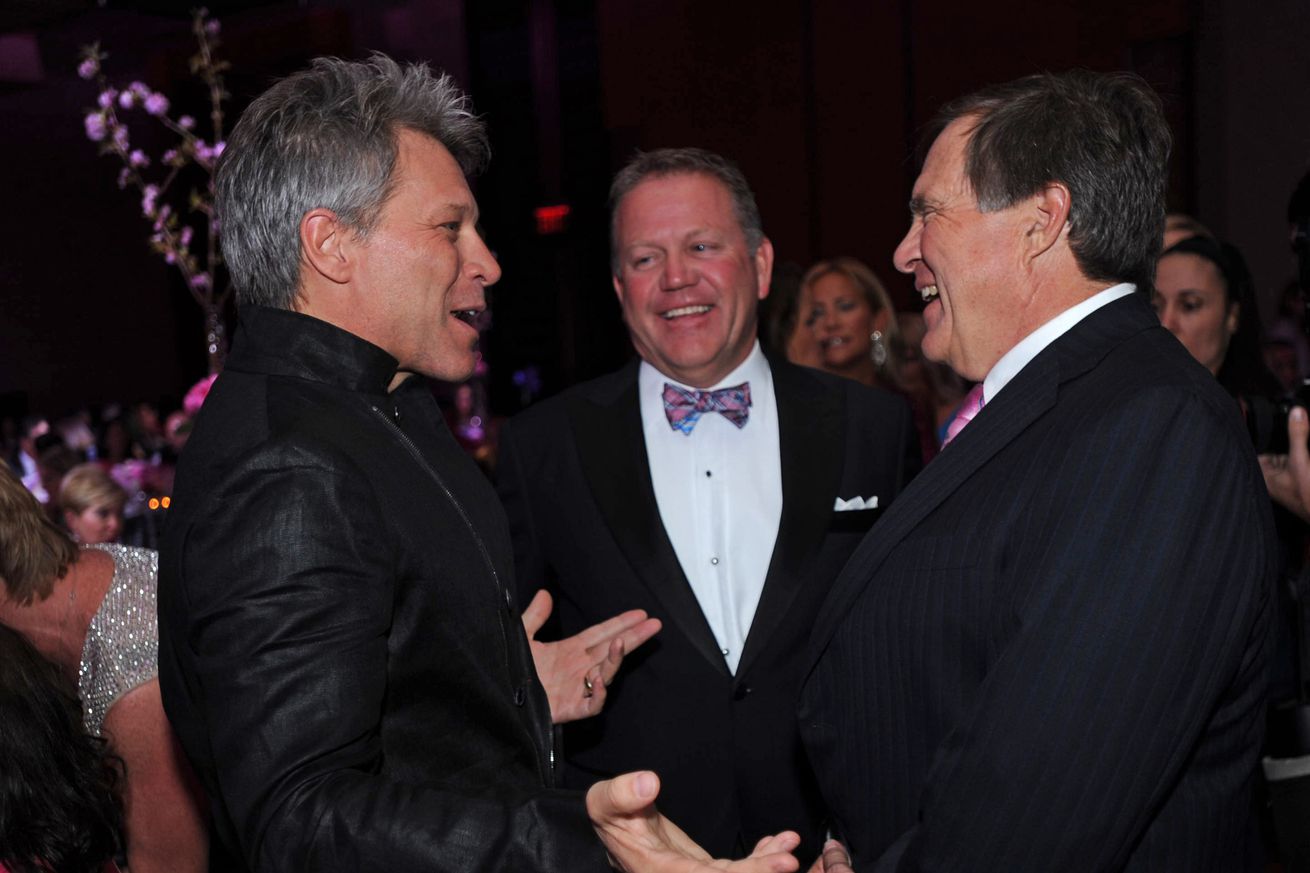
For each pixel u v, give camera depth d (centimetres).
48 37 1162
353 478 106
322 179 116
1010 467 112
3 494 171
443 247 121
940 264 121
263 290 119
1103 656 98
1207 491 99
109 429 820
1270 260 622
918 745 115
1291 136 611
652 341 201
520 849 95
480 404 957
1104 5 679
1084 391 110
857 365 354
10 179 1260
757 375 209
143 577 181
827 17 803
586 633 161
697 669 189
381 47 1048
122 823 163
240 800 97
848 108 802
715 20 847
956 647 111
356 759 100
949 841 102
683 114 868
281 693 97
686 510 201
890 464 205
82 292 1306
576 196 1094
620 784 91
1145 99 118
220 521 102
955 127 122
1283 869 144
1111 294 116
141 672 175
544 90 1081
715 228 197
